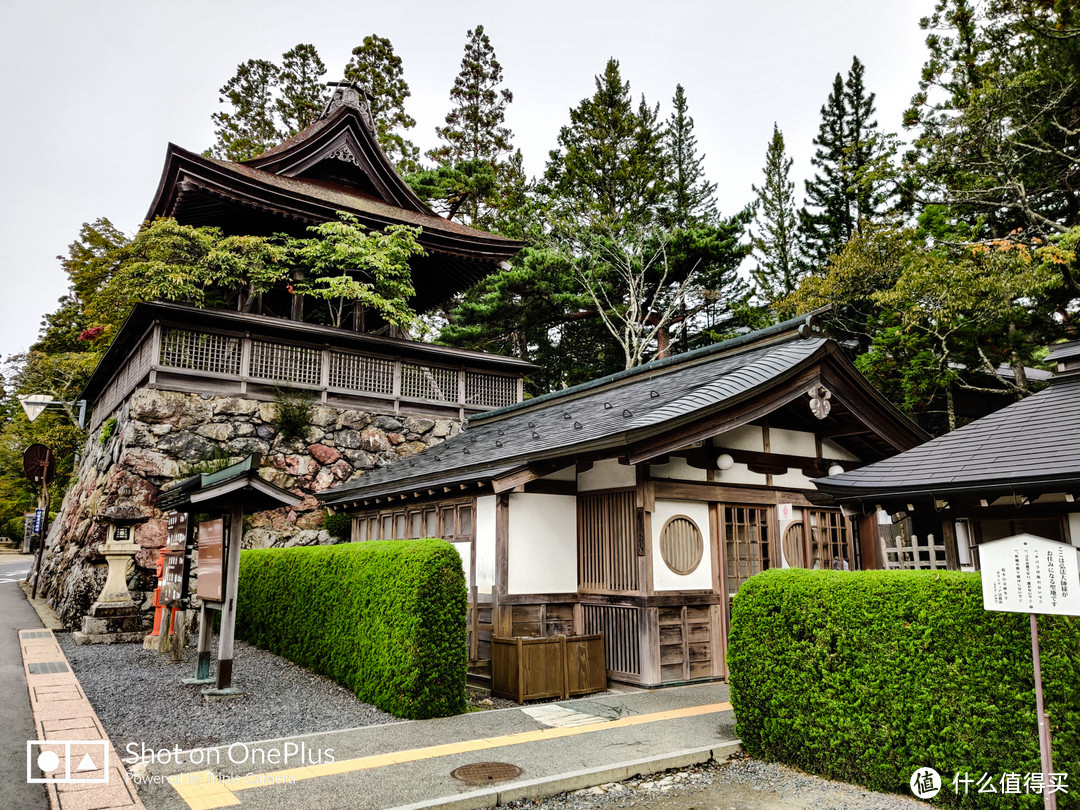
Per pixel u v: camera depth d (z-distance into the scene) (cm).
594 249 2756
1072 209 2009
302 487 1376
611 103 3219
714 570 869
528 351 3045
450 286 2181
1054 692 400
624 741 564
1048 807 372
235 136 3419
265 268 1648
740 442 923
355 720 644
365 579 746
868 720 480
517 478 816
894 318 1903
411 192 2080
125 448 1220
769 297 3014
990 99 1788
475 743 558
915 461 716
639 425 737
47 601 1464
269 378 1400
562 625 874
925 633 459
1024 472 581
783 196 3198
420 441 1566
